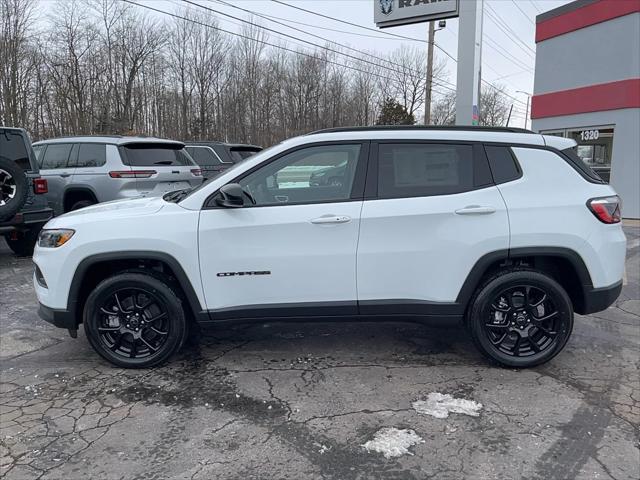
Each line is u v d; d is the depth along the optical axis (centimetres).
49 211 771
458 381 370
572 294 395
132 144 870
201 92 4834
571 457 279
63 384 369
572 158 383
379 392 353
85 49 4362
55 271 379
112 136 883
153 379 376
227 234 369
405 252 369
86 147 873
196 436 301
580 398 345
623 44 1259
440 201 368
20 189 675
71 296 381
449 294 374
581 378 376
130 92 4566
